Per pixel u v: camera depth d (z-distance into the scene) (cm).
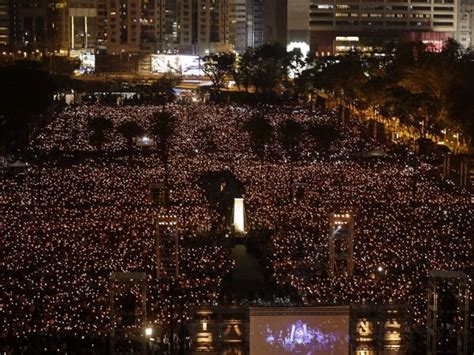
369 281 9788
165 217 10244
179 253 10931
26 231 12044
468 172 16262
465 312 7675
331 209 13475
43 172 16862
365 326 7400
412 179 16150
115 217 12925
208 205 13850
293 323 7381
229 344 7431
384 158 18538
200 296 9244
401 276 9938
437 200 14512
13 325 8438
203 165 17475
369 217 13000
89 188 15288
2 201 14200
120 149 19688
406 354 7475
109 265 10406
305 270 10400
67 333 8312
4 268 10250
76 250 11019
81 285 9544
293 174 16312
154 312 8731
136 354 7944
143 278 7794
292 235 11794
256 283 10012
